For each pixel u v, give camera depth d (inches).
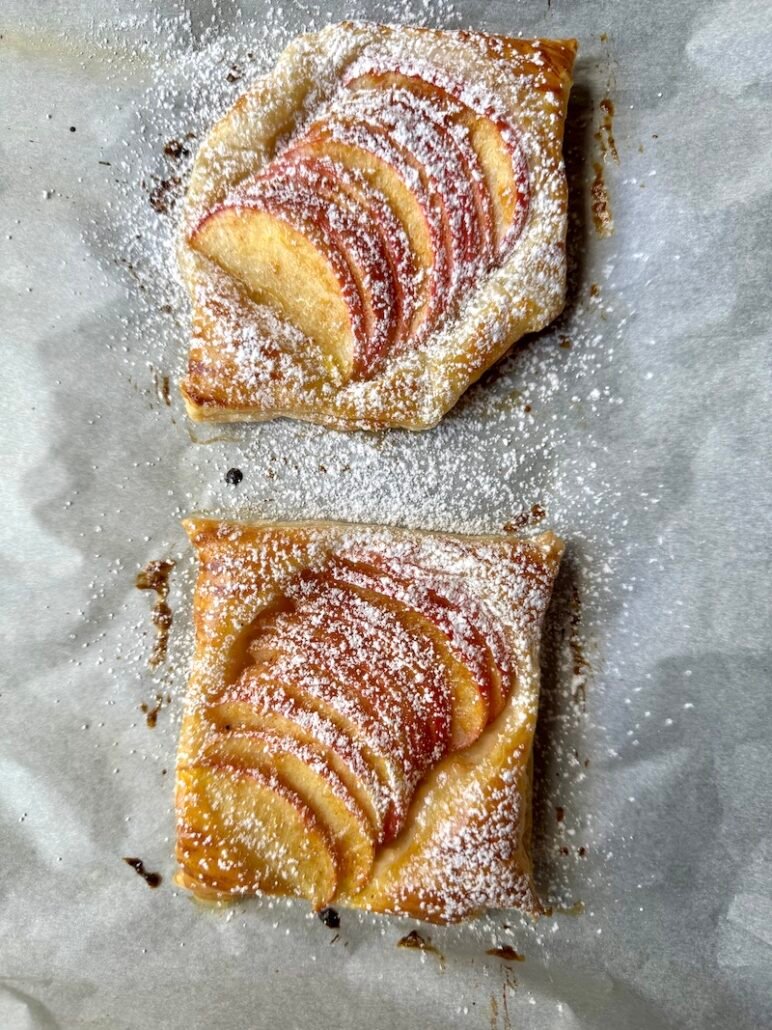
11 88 10.4
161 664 10.3
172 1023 9.5
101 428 10.5
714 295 9.4
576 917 9.6
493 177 9.1
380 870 8.9
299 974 9.7
